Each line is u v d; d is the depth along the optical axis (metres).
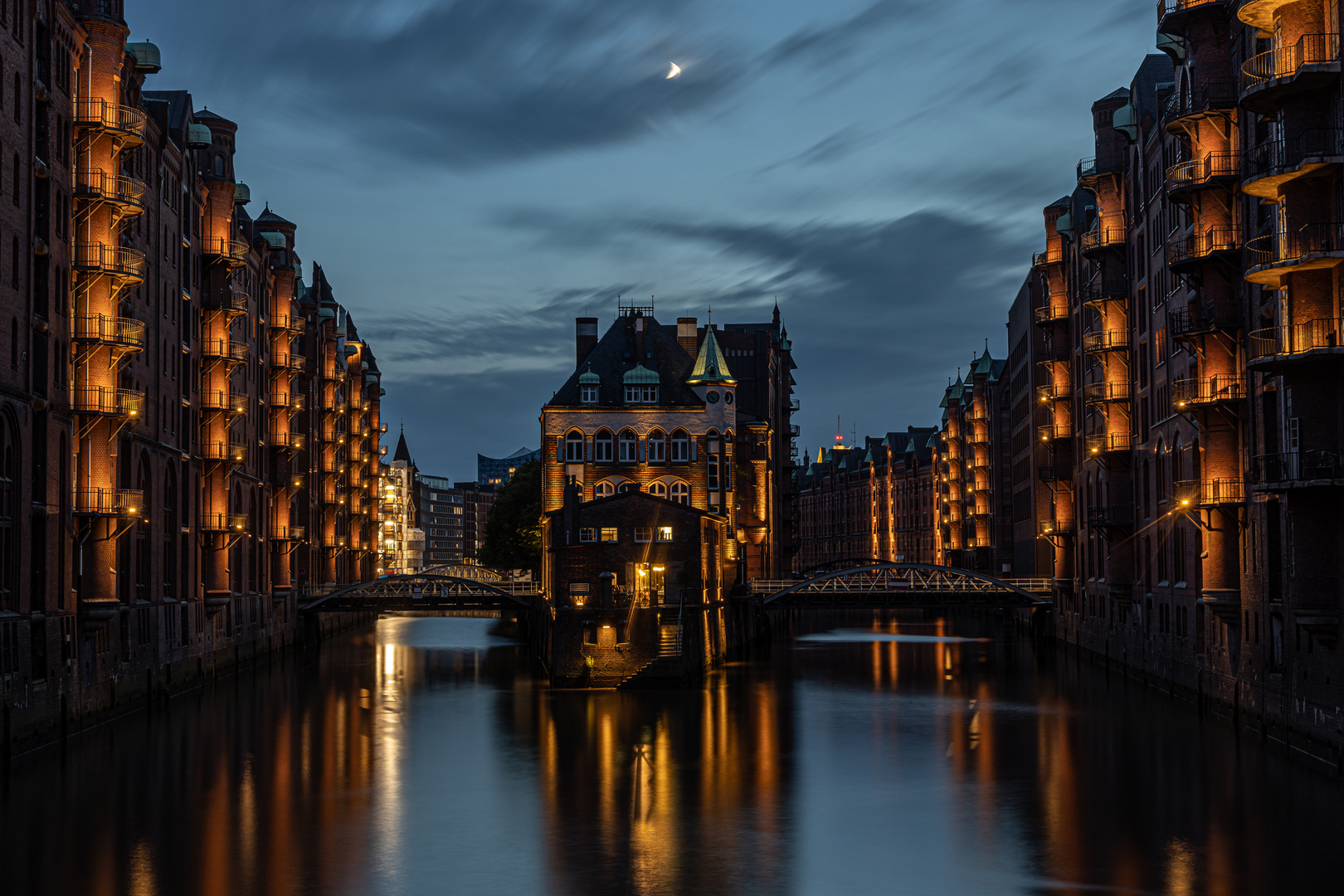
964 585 104.62
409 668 87.62
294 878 32.84
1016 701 66.00
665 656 72.50
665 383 96.62
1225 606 53.06
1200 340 53.81
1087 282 89.00
